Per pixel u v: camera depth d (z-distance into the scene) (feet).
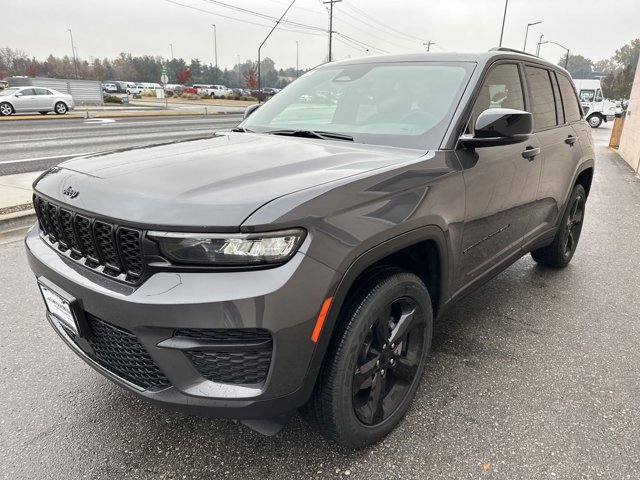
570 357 9.72
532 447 7.20
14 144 41.81
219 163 6.79
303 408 6.48
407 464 6.87
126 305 5.46
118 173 6.49
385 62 10.21
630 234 18.99
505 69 9.83
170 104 145.07
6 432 7.43
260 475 6.67
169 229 5.24
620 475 6.68
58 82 117.60
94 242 5.91
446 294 8.18
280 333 5.35
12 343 9.96
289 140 8.53
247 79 227.81
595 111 90.53
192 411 5.70
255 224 5.14
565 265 14.78
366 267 6.08
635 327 11.06
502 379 8.91
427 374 9.02
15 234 16.76
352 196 5.99
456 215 7.69
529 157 10.00
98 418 7.79
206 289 5.20
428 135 8.07
